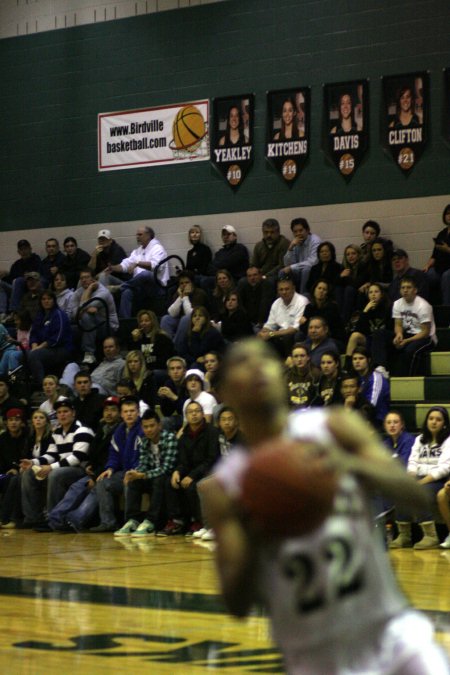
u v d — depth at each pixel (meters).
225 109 17.02
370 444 2.42
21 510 13.09
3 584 7.88
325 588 2.36
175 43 17.47
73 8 18.41
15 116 18.92
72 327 16.08
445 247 14.44
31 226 18.81
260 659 5.18
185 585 7.81
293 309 14.24
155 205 17.66
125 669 4.96
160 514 12.13
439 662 2.31
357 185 15.95
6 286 17.98
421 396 12.94
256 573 2.41
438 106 15.39
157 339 14.46
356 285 14.62
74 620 6.36
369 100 15.85
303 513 2.33
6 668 5.00
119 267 16.97
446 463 10.41
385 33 15.74
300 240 15.54
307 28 16.33
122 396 13.35
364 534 2.40
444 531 11.07
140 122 17.78
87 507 12.41
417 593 7.29
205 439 11.77
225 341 14.20
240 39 16.89
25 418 13.69
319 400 11.97
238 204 16.91
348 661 2.37
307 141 16.31
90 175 18.28
